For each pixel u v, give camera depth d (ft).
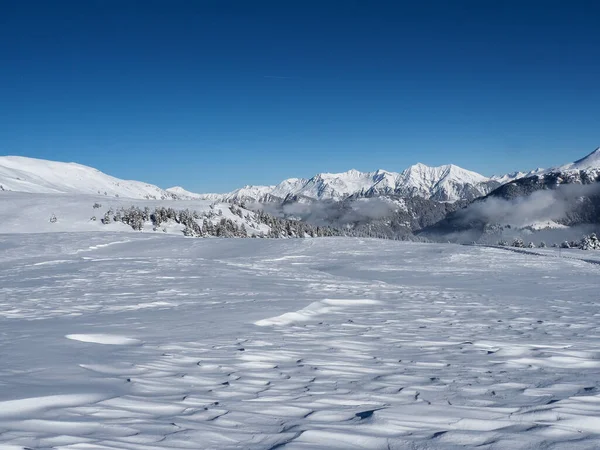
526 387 16.42
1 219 284.00
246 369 18.85
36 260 96.73
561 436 11.37
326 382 16.96
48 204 323.16
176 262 91.50
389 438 11.15
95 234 166.91
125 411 12.78
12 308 37.99
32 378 15.93
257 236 348.18
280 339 25.85
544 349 23.79
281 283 61.87
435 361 20.86
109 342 24.09
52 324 29.55
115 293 48.49
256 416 12.82
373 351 23.11
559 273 90.43
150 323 30.22
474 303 46.91
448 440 11.02
